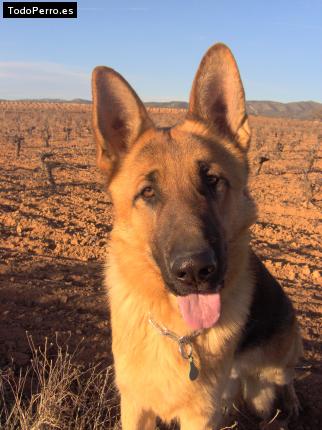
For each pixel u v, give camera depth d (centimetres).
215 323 49
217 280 44
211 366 51
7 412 60
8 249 137
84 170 348
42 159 329
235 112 55
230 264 51
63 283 108
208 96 57
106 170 54
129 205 51
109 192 54
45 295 99
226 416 67
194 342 50
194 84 57
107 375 62
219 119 58
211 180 50
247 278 55
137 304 51
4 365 72
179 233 45
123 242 51
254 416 71
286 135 841
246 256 53
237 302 53
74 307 95
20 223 167
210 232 45
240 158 55
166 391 50
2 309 91
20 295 98
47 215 188
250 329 61
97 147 53
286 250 161
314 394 75
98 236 161
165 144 52
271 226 198
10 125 901
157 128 55
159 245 47
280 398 73
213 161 51
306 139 778
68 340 81
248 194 55
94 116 52
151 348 50
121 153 54
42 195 237
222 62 55
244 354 62
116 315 53
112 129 54
